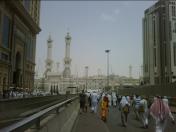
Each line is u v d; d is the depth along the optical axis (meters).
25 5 87.69
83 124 17.16
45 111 6.71
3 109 24.31
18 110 28.55
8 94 47.50
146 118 16.16
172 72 84.69
